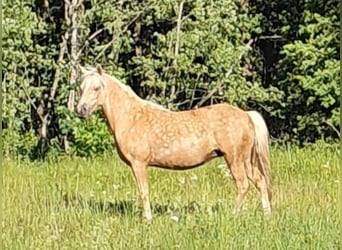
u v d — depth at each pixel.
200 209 12.30
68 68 22.33
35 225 12.26
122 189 15.73
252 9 24.41
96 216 12.66
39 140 22.84
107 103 12.86
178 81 22.89
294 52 23.00
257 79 24.83
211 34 22.23
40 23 22.16
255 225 11.12
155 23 23.59
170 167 12.88
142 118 12.84
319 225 11.12
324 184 15.47
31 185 16.09
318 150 21.02
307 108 23.75
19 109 21.94
